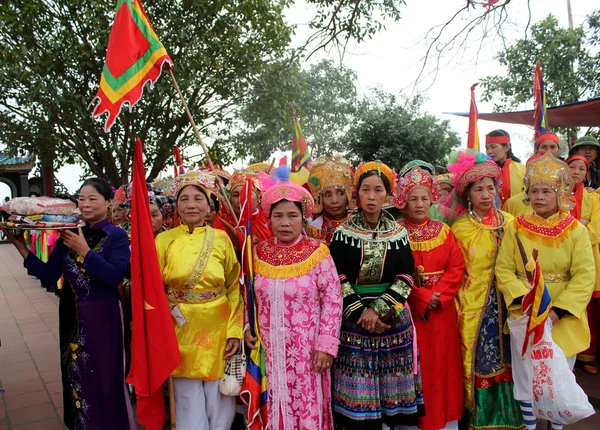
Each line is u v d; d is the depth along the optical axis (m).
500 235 3.12
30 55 7.95
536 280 2.67
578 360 4.45
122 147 10.31
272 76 9.34
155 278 2.49
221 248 2.77
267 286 2.56
